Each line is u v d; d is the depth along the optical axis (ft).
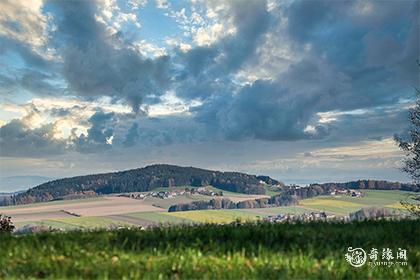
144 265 29.37
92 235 38.60
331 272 28.81
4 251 33.42
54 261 30.45
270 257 31.65
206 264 29.84
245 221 46.26
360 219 49.49
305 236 37.50
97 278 26.63
